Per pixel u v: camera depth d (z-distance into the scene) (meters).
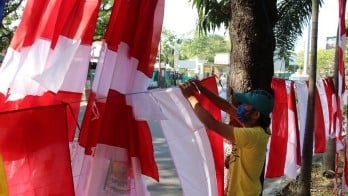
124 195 2.48
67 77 2.34
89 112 2.42
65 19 2.29
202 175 3.10
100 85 2.41
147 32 2.48
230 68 3.65
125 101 2.43
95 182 2.42
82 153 2.42
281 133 4.98
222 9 5.57
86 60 2.37
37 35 2.26
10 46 2.28
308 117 5.79
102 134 2.41
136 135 2.49
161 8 2.52
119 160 2.46
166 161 8.97
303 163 5.91
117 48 2.41
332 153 7.69
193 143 3.05
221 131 2.91
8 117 1.92
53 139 2.04
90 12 2.35
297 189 6.52
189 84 3.05
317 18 5.69
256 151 2.97
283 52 7.09
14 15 10.07
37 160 2.00
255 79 3.53
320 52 21.70
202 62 52.62
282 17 6.83
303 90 5.81
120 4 2.43
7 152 1.92
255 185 3.06
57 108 2.05
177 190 6.95
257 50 3.51
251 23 3.47
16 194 1.96
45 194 2.02
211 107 3.36
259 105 2.98
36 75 2.07
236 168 3.12
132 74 2.46
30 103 2.26
